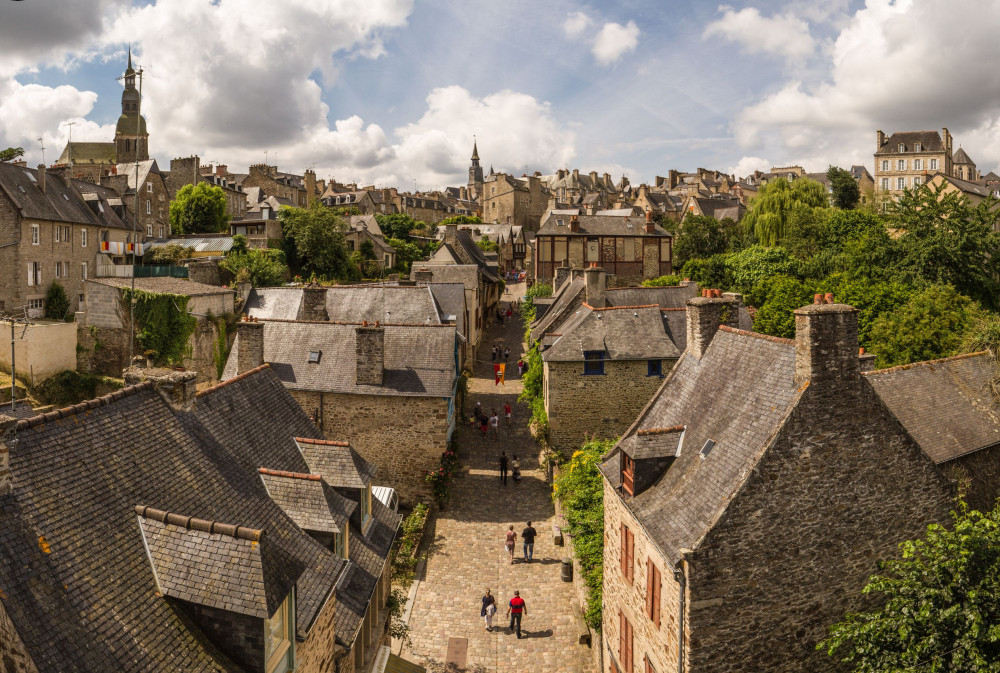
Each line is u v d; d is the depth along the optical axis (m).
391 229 94.75
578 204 128.62
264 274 52.12
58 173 49.25
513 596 20.33
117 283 34.62
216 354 35.78
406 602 19.33
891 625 10.35
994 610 9.81
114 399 10.25
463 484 28.38
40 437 8.52
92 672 6.88
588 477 20.81
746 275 47.97
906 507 12.55
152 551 8.61
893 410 17.58
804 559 11.89
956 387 18.84
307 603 10.01
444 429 26.08
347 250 67.81
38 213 43.25
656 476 14.38
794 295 33.75
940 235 34.50
